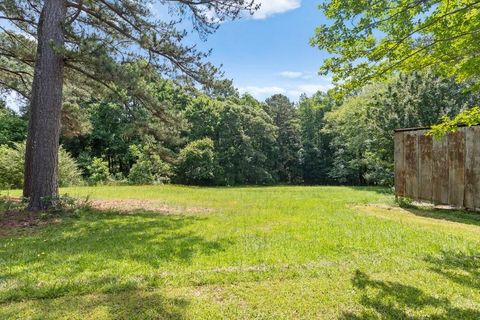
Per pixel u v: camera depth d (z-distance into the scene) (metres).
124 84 7.84
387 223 6.25
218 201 10.18
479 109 4.64
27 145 7.78
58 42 7.49
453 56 4.15
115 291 2.97
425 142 8.34
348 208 8.46
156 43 8.13
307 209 8.22
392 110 12.20
